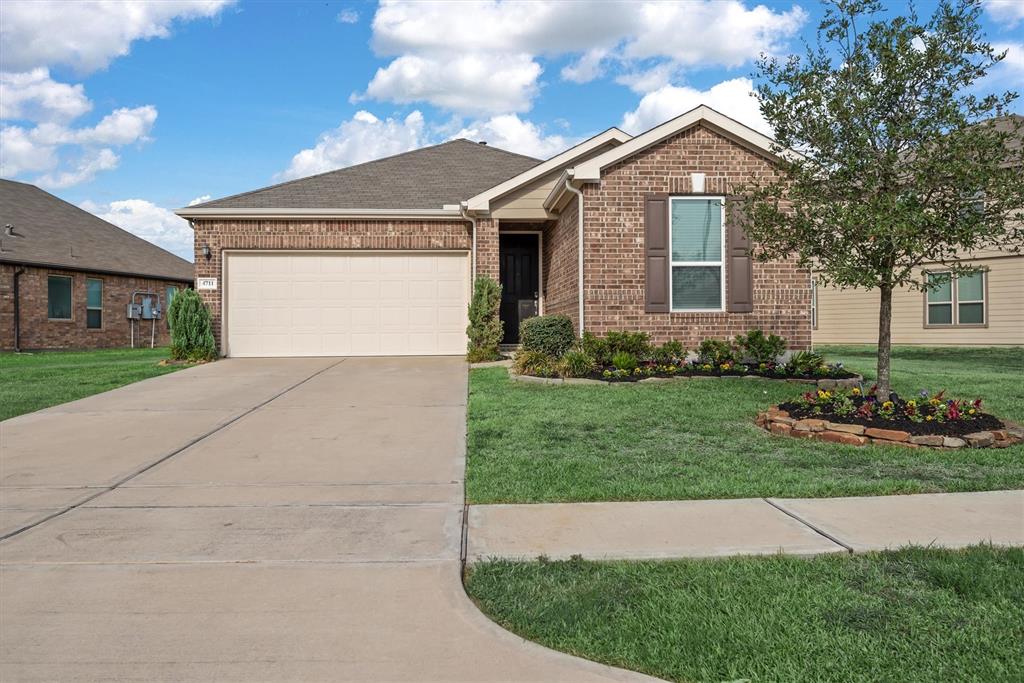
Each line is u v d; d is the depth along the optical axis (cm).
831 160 759
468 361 1450
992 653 302
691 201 1254
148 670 303
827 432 736
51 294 2291
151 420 870
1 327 2112
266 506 538
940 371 1307
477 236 1531
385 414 899
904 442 707
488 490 562
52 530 484
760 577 384
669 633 324
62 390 1099
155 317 2703
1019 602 349
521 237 1709
